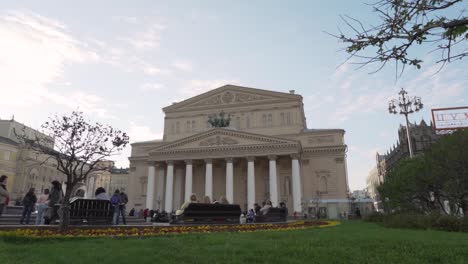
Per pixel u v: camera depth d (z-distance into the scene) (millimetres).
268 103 73000
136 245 10789
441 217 19656
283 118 71312
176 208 65062
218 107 75625
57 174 91312
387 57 6016
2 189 16922
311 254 9055
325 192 63562
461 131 29781
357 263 8008
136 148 77375
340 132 66438
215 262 8164
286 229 19156
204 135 62469
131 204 73188
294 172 57125
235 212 23078
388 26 5906
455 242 11547
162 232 15234
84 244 11055
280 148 58531
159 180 66938
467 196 28703
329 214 61562
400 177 34000
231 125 73375
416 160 34312
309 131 68438
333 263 8047
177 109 78875
